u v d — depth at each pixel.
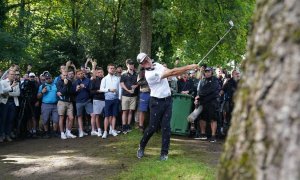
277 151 1.62
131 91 10.04
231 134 1.86
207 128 10.24
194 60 15.26
